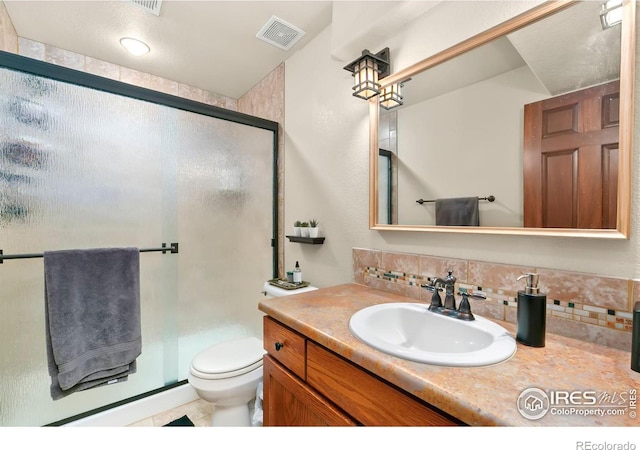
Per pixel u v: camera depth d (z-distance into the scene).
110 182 1.58
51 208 1.42
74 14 1.61
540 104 0.88
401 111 1.27
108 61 2.10
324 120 1.71
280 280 1.80
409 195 1.24
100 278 1.40
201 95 2.55
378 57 1.31
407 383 0.62
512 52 0.94
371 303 1.12
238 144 2.06
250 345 1.66
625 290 0.73
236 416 1.46
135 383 1.68
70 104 1.46
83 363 1.33
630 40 0.73
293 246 1.99
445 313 0.95
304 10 1.57
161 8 1.56
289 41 1.84
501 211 0.97
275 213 2.18
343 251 1.58
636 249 0.73
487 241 1.01
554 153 0.85
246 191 2.10
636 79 0.74
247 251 2.11
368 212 1.44
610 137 0.76
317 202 1.76
